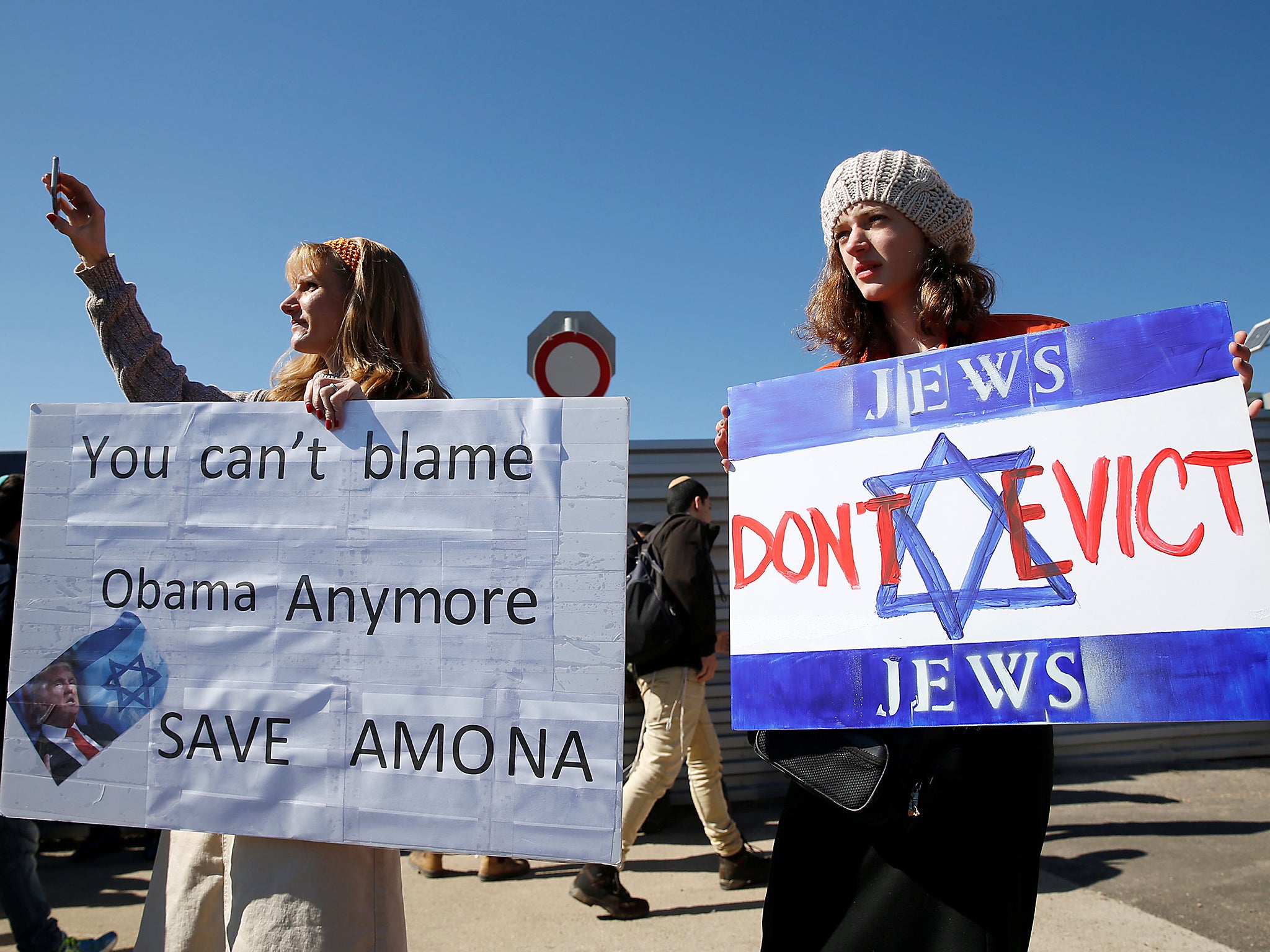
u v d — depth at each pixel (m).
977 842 1.51
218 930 1.73
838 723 1.54
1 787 1.72
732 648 1.64
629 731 5.40
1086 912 3.39
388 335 1.91
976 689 1.47
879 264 1.76
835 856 1.63
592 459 1.60
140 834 5.08
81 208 2.07
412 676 1.60
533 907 3.77
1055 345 1.53
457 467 1.64
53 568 1.76
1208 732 6.04
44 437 1.80
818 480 1.64
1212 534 1.38
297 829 1.60
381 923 1.65
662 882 4.14
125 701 1.70
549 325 5.46
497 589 1.60
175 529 1.73
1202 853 4.06
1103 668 1.41
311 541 1.68
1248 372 1.41
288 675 1.65
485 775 1.55
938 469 1.57
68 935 3.45
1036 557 1.48
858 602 1.57
